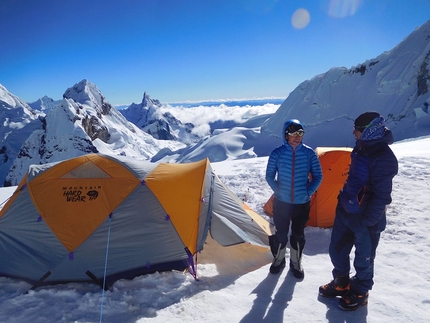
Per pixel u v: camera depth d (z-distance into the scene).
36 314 3.52
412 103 82.00
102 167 5.01
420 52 94.94
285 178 4.11
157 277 4.30
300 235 4.14
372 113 3.07
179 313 3.51
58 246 4.29
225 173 11.91
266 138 111.06
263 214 6.93
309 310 3.52
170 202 4.73
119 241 4.34
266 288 4.01
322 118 109.19
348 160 6.01
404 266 4.35
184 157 109.69
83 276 4.14
